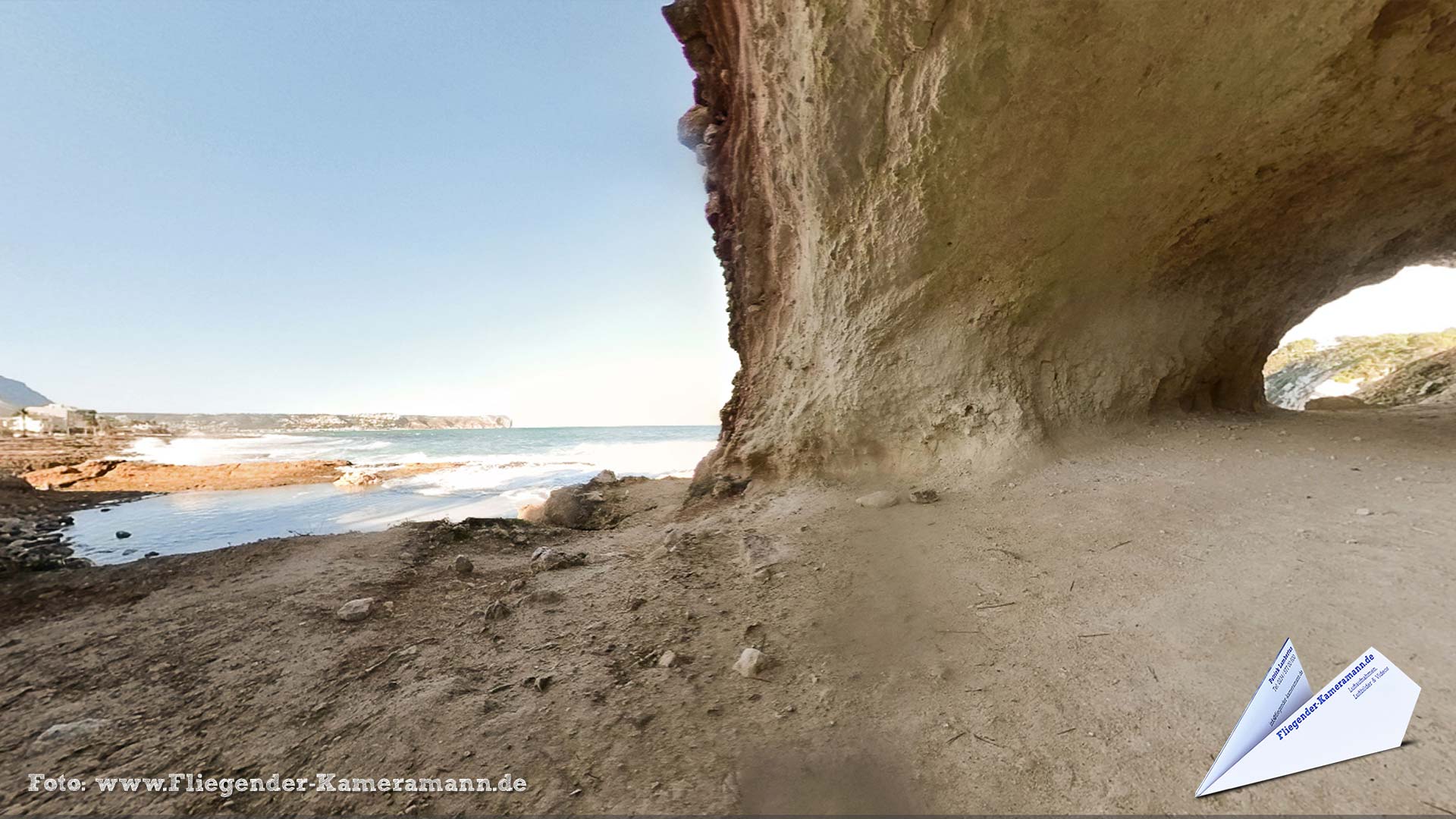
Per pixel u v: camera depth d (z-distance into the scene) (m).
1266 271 6.29
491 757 1.77
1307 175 4.92
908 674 2.12
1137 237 4.99
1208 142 4.26
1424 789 1.28
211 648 2.81
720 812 1.48
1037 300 4.98
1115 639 2.11
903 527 3.97
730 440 6.76
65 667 2.64
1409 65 3.79
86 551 6.59
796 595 3.07
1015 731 1.70
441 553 4.66
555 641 2.69
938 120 3.97
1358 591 2.13
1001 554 3.18
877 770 1.61
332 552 4.70
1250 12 3.40
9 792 1.72
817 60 4.16
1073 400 5.31
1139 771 1.46
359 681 2.37
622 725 1.92
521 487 12.34
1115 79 3.72
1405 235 6.77
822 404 5.67
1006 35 3.50
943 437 5.18
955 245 4.71
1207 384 6.80
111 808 1.64
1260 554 2.60
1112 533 3.20
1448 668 1.62
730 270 7.36
